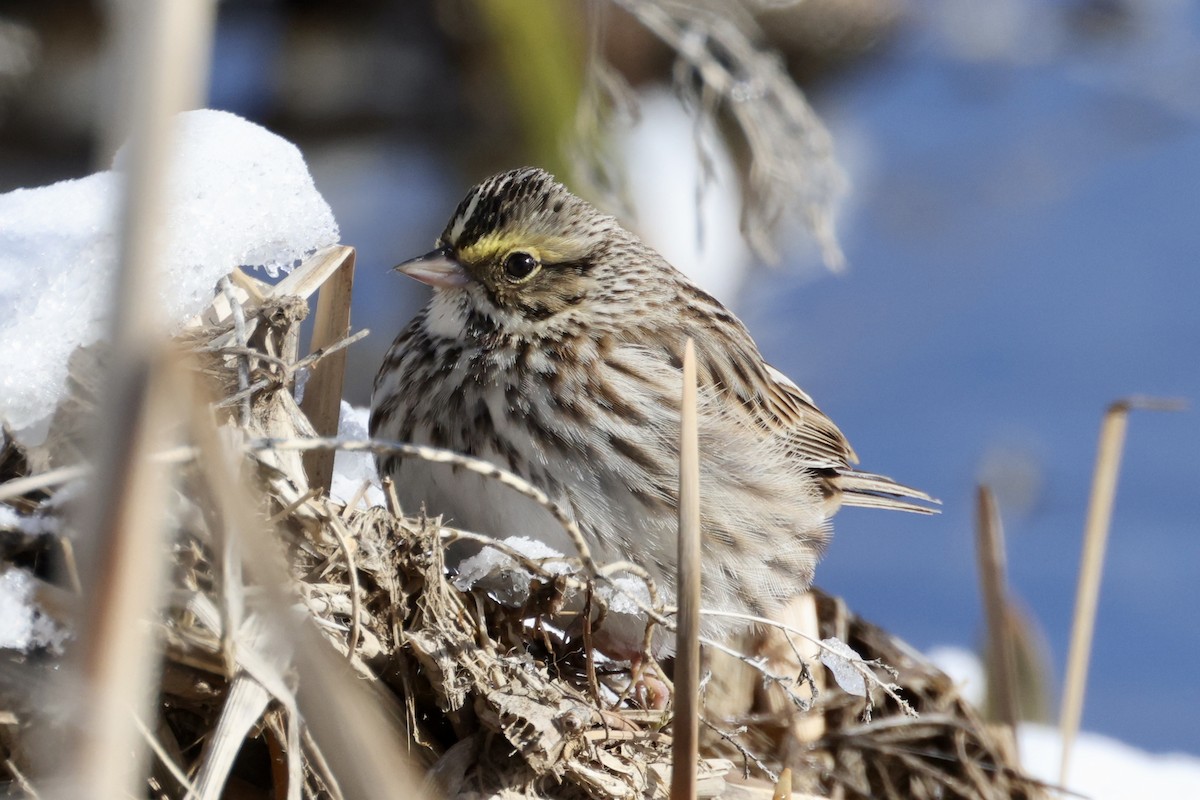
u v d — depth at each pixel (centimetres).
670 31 1364
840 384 2170
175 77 421
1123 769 1130
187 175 741
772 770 905
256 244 745
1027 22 2192
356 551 678
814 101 2052
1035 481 1956
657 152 1639
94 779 428
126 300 425
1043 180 2267
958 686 993
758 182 1355
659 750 739
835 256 1370
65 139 1747
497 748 704
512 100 1548
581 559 682
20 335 651
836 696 958
